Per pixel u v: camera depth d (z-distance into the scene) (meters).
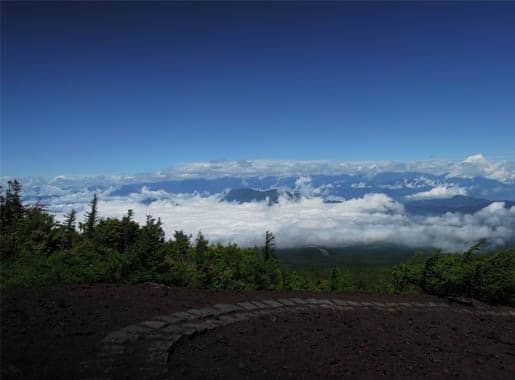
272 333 7.53
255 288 11.86
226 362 5.96
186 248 12.86
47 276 8.81
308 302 10.15
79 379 4.71
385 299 11.71
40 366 4.92
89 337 6.10
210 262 11.93
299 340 7.36
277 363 6.18
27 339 5.68
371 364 6.73
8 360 4.94
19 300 7.26
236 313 8.46
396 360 7.08
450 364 7.24
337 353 6.98
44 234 10.86
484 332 9.56
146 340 6.23
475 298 12.96
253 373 5.69
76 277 9.12
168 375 5.14
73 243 11.26
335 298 11.05
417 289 13.71
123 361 5.38
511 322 10.88
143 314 7.46
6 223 12.20
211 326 7.38
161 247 10.89
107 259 10.10
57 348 5.54
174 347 6.18
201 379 5.22
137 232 11.62
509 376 7.02
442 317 10.39
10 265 9.27
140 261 10.21
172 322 7.21
